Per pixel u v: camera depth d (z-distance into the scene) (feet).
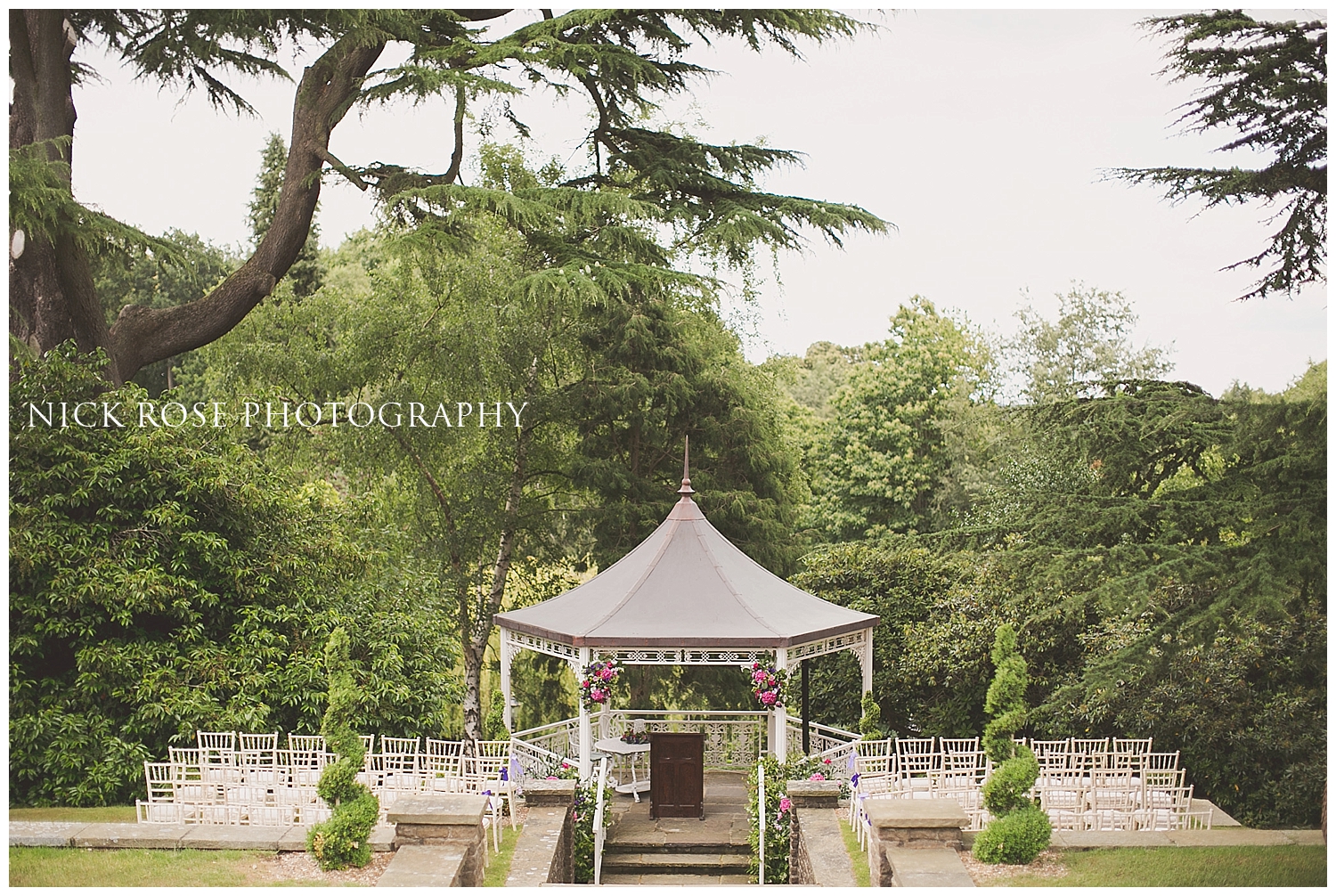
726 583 50.11
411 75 58.54
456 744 39.81
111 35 59.47
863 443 118.73
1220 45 47.01
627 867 41.45
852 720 65.10
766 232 61.46
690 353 87.30
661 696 97.14
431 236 60.34
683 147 66.13
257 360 77.25
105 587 44.57
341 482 94.79
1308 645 47.83
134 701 45.03
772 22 62.44
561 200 60.80
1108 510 42.78
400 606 58.44
